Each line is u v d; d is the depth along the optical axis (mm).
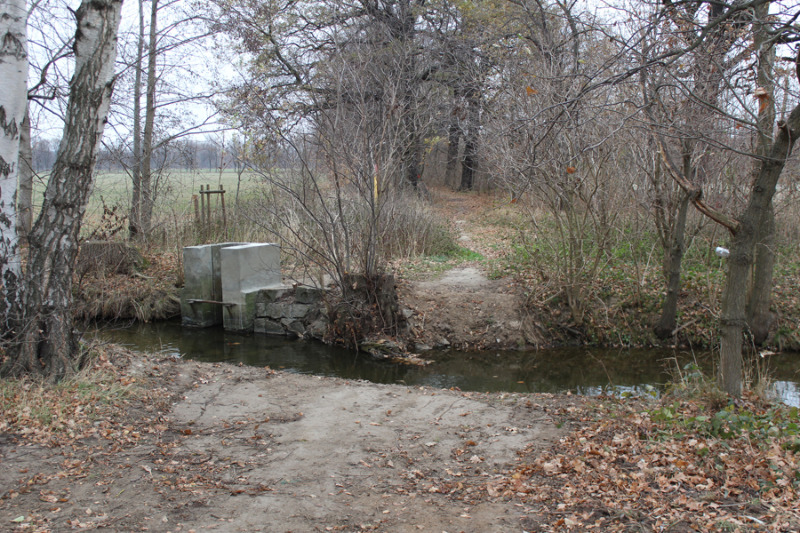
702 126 7711
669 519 3926
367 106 12242
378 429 6047
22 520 3965
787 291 12414
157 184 16734
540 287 12703
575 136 9602
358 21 19391
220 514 4188
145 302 13562
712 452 4980
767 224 10992
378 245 12336
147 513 4156
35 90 10469
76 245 6477
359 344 11648
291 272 14438
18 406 5609
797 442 4895
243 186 20516
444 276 14344
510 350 11727
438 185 31297
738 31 6559
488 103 14031
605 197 11523
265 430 5949
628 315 12266
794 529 3658
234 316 12758
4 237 6238
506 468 5082
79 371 6582
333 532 3965
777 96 7938
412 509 4312
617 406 6703
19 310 6277
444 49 18078
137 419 5953
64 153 6219
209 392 7086
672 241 12070
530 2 14570
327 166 12359
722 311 6520
